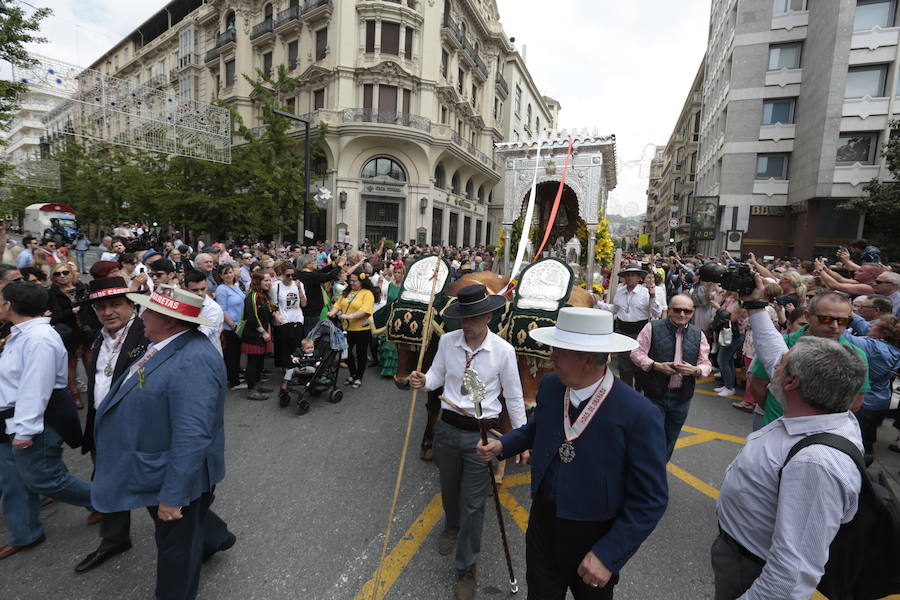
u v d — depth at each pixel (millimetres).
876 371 3799
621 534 1729
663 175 66250
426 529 3361
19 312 2811
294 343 6223
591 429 1837
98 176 32375
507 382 2855
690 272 12625
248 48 29750
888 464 4738
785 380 1686
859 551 1602
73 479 3057
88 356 5445
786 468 1551
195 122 19000
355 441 4836
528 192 8711
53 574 2812
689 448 5035
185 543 2359
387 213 27234
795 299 6191
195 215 20047
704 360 3725
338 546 3137
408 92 26469
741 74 24984
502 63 38906
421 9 26172
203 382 2326
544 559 2004
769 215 24984
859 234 21328
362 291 6711
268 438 4859
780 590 1458
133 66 43656
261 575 2840
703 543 3354
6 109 11570
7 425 2727
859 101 20406
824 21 21547
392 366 7312
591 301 5320
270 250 17125
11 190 35969
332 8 25250
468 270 11375
